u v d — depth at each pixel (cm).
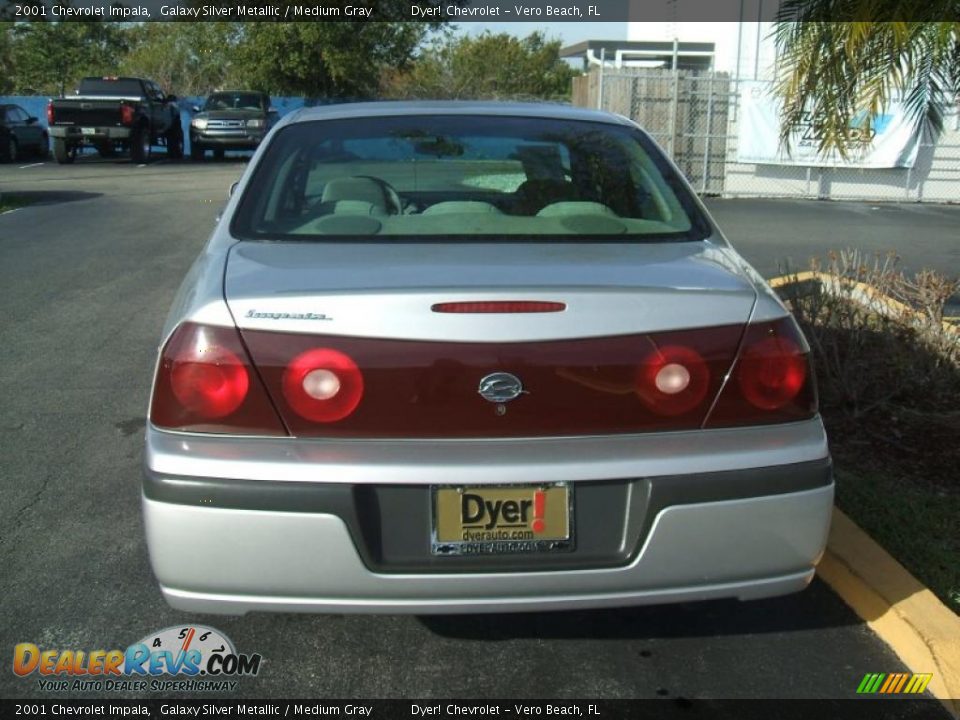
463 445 254
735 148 1612
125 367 611
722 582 264
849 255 801
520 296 253
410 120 382
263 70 3016
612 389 257
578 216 333
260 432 255
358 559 250
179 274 892
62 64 3828
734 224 1301
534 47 4403
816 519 267
